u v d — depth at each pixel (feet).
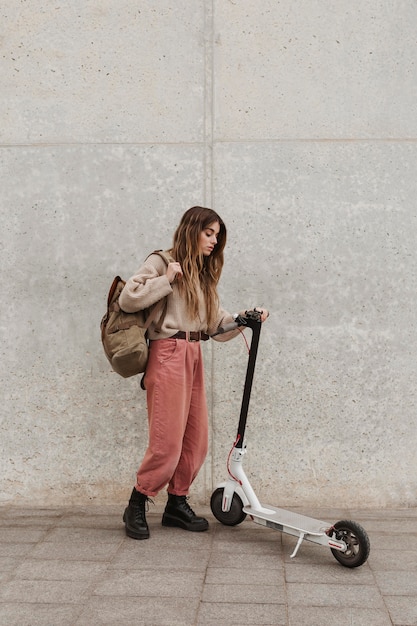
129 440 14.44
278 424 14.32
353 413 14.24
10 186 14.48
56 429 14.49
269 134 14.26
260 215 14.26
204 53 14.32
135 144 14.37
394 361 14.23
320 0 14.24
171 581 10.46
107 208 14.40
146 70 14.37
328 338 14.24
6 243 14.49
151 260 12.39
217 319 12.81
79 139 14.43
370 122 14.21
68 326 14.47
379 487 14.24
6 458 14.49
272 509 12.47
